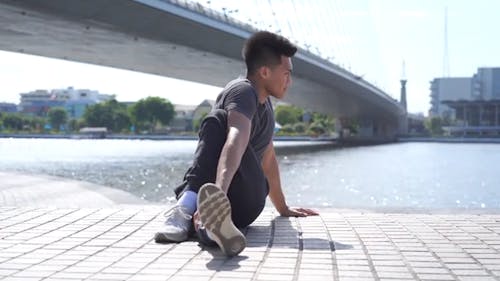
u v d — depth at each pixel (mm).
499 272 2469
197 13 22641
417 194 14594
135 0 18391
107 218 3781
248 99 3123
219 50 27422
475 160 31984
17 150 40781
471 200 13562
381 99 61844
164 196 12773
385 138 83000
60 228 3441
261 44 3266
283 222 3701
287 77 3340
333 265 2568
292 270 2479
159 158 29969
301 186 16094
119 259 2682
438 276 2402
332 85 44250
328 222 3701
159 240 3021
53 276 2395
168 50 26688
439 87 163625
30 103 145000
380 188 15812
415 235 3256
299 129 97375
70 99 152125
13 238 3154
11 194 7141
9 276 2398
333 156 35250
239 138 2992
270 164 3771
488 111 109938
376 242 3062
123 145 56219
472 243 3043
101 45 25406
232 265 2562
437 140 84625
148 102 104000
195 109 122688
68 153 35688
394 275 2412
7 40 24391
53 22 20109
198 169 3184
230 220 2678
